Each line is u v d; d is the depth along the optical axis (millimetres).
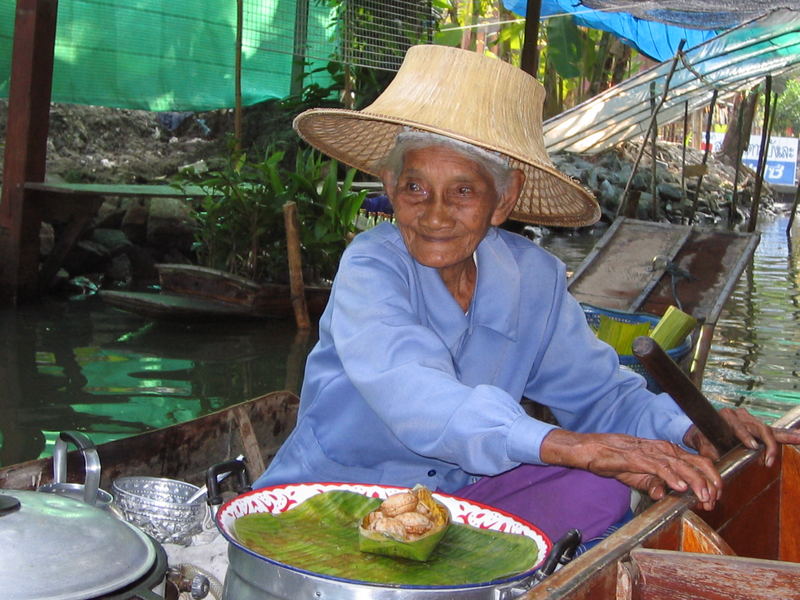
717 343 6840
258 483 2170
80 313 7082
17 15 6988
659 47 13109
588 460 1573
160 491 2383
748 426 2023
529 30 7453
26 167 7137
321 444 2119
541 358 2240
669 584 1358
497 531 1762
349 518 1789
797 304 8766
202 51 9719
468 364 2115
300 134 2236
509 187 2021
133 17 9125
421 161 1933
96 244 8469
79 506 1632
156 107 9500
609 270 5371
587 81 16844
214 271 6844
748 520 2166
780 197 26812
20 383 5070
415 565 1601
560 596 1220
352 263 1979
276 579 1498
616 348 3779
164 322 6871
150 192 7293
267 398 3172
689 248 5418
